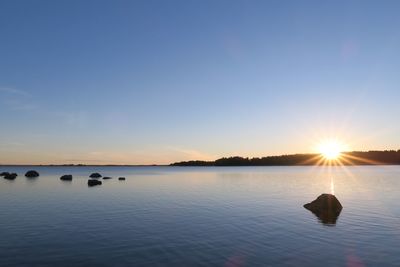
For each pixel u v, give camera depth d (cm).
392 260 1844
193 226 2727
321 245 2134
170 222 2902
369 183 7600
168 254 1944
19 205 4019
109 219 3053
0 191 5903
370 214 3294
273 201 4331
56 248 2078
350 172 14612
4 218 3109
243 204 4044
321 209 3475
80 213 3397
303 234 2439
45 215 3275
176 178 10769
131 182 8656
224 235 2405
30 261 1831
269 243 2183
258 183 7881
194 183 8094
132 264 1772
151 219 3048
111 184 7856
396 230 2577
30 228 2666
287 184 7488
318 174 12762
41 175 12925
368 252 1988
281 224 2806
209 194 5325
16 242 2225
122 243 2189
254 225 2762
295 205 3934
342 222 2892
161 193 5538
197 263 1786
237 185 7288
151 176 12606
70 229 2620
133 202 4306
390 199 4497
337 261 1825
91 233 2478
